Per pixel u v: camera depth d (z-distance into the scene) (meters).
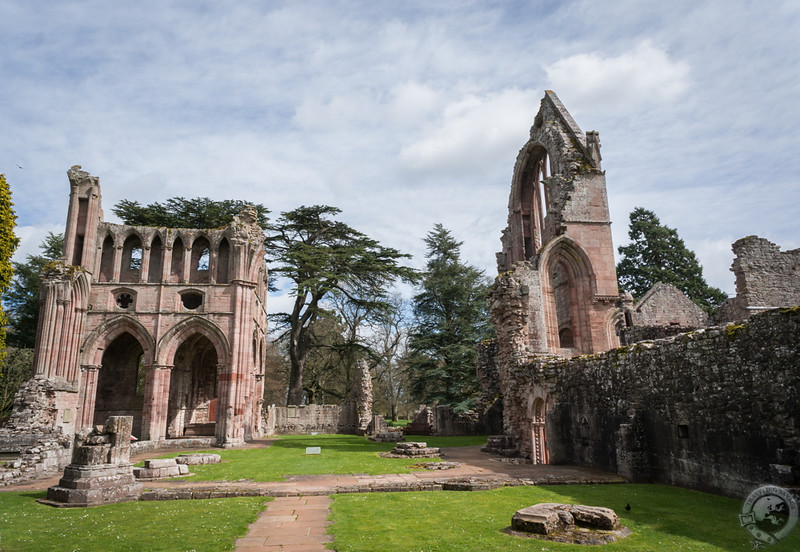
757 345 11.33
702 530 9.18
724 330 12.30
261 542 8.87
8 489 15.51
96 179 34.81
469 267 51.53
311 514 11.03
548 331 30.12
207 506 12.05
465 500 12.27
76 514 11.39
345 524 10.02
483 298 49.56
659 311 48.59
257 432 40.28
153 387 32.00
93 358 32.50
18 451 22.88
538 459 20.78
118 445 13.76
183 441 30.78
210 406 46.09
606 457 16.61
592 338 30.58
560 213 31.98
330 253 46.84
